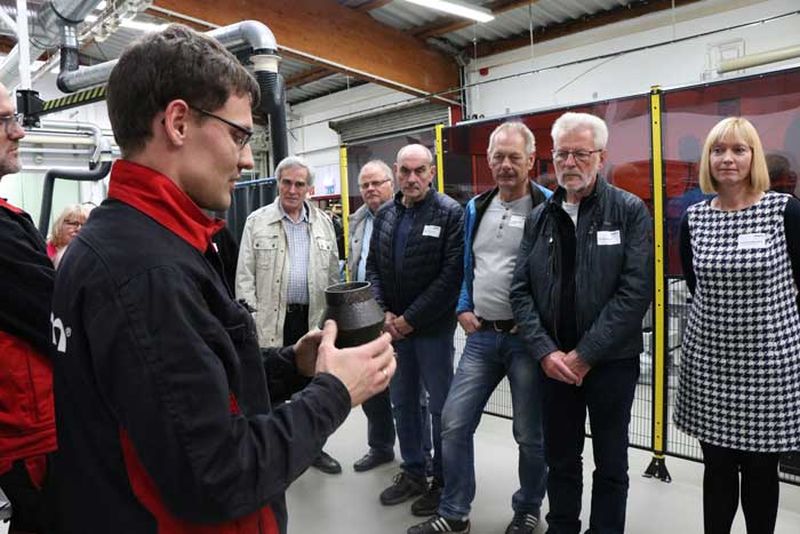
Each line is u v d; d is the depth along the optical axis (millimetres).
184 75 681
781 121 2434
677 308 2594
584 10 6004
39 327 1177
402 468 2588
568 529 1923
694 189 2666
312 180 2680
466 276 2225
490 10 5934
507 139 2055
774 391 1638
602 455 1811
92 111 7598
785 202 1646
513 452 2961
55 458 747
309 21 5703
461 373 2184
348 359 773
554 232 1863
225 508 612
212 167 721
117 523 668
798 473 2377
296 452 673
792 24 4840
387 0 5902
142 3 3318
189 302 639
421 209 2342
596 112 2930
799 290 1697
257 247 2609
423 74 6812
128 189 696
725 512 1749
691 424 1770
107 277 629
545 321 1870
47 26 3641
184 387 602
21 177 4258
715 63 5266
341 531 2289
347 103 8805
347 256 3561
